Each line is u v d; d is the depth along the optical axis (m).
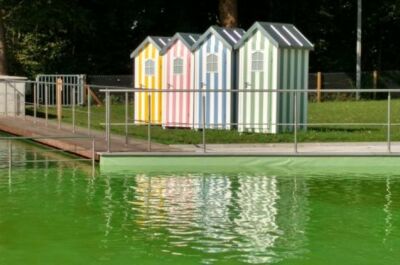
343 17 41.97
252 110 17.70
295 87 17.70
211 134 17.00
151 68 19.75
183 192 11.24
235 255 7.61
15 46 34.25
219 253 7.69
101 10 37.75
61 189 11.39
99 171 13.27
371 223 9.14
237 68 17.97
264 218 9.38
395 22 42.09
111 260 7.43
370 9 40.94
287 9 40.12
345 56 42.28
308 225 9.00
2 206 10.03
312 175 13.03
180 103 18.88
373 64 43.47
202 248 7.88
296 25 41.38
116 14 37.78
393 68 43.53
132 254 7.64
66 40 36.34
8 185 11.73
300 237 8.38
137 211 9.73
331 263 7.34
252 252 7.73
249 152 14.02
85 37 37.09
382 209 10.02
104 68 37.47
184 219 9.27
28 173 13.00
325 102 29.36
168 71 19.14
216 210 9.82
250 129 17.78
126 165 13.71
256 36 17.59
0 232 8.55
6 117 21.53
